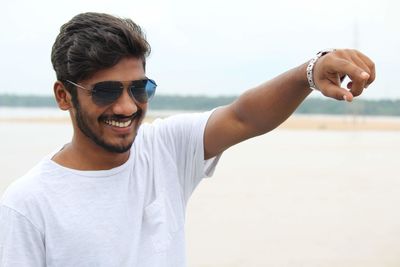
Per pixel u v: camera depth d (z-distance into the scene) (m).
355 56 2.09
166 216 2.52
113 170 2.43
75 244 2.31
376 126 71.19
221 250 9.56
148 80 2.37
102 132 2.35
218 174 19.09
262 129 2.56
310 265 8.74
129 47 2.28
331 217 12.29
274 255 9.29
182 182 2.67
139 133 2.62
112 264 2.35
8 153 23.39
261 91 2.47
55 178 2.37
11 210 2.30
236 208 13.14
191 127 2.63
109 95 2.28
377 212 12.88
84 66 2.26
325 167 21.64
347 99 1.98
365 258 9.17
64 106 2.44
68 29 2.31
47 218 2.31
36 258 2.31
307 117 107.00
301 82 2.33
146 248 2.45
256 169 20.66
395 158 25.67
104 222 2.37
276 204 13.74
